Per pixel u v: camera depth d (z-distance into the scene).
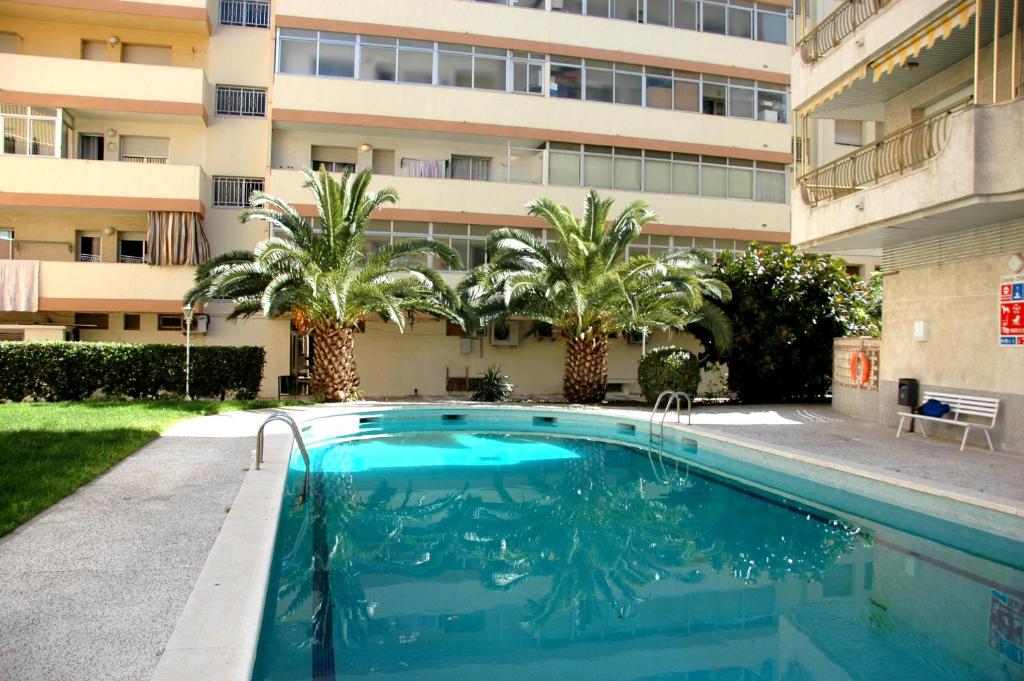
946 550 6.05
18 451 7.71
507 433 13.72
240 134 20.67
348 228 16.09
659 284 16.12
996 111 8.46
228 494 6.20
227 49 20.88
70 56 19.89
